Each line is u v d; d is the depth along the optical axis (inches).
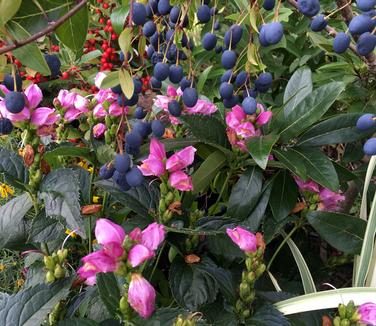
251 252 8.5
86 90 20.1
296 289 11.8
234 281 9.6
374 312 8.0
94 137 10.9
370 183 12.7
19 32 6.3
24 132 9.2
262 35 7.6
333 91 10.0
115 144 10.0
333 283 14.8
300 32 15.2
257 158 9.3
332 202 10.9
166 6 8.3
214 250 9.8
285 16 12.5
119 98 8.3
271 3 8.1
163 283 11.3
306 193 10.9
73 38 6.9
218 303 9.5
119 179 8.5
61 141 11.3
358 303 8.8
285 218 11.0
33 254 11.1
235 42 8.7
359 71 12.2
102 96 10.5
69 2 6.5
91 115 11.2
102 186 9.8
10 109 7.2
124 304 7.0
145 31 8.3
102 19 20.3
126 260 6.6
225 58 8.6
